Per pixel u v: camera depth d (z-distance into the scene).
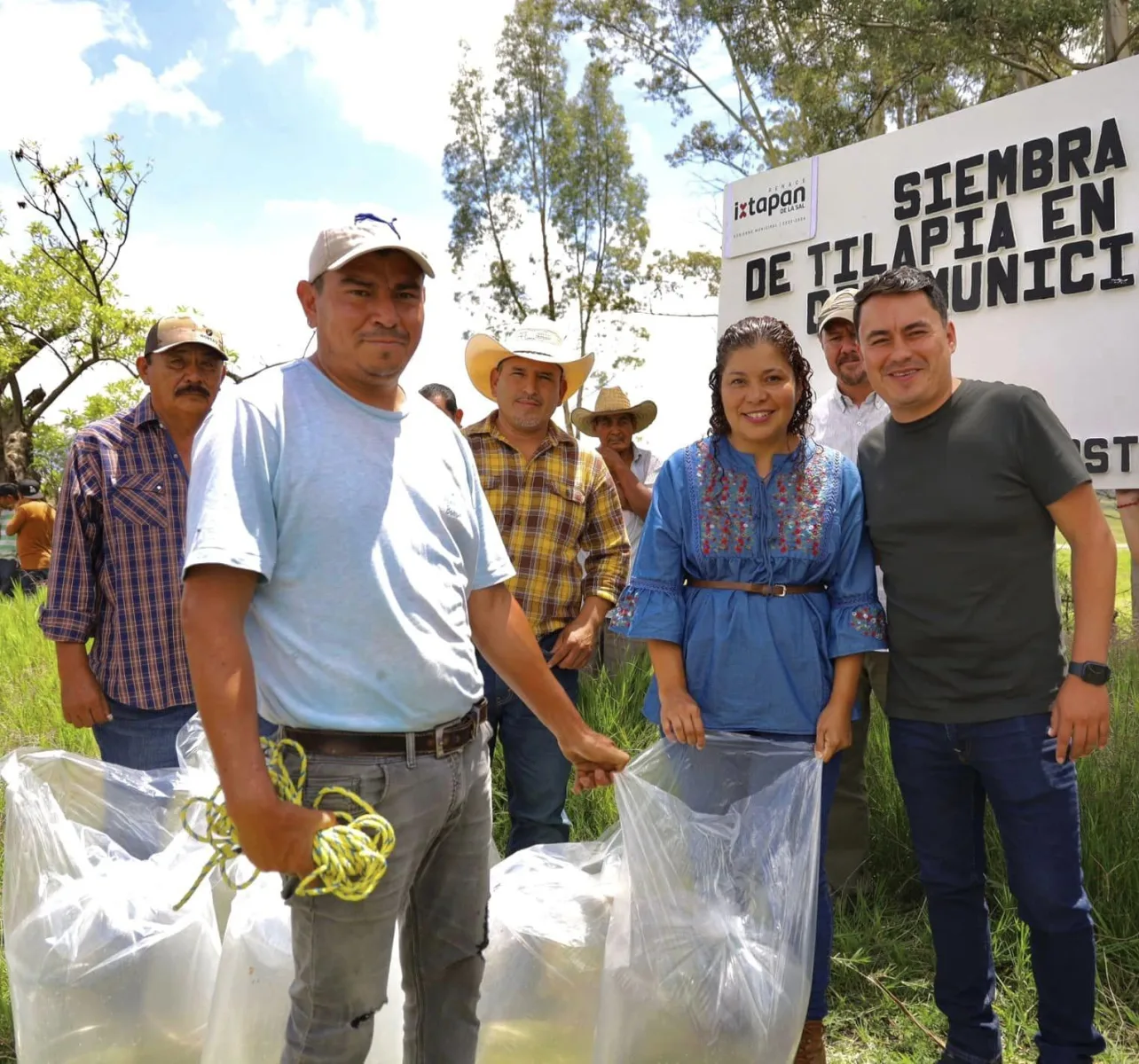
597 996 2.31
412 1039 1.99
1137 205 3.51
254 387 1.71
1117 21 10.72
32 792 2.31
